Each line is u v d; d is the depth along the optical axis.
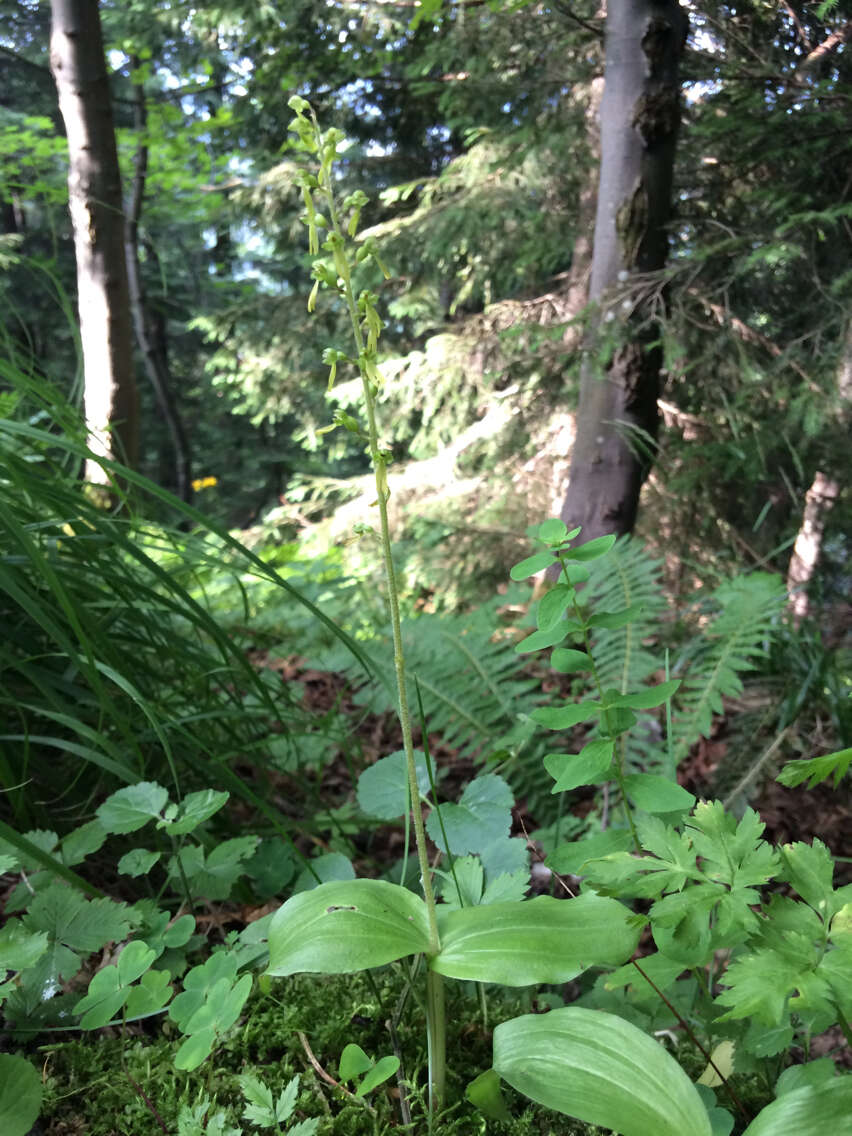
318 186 1.02
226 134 8.55
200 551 1.93
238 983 1.11
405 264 6.91
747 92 4.11
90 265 4.87
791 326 4.84
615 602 2.92
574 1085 0.94
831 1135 0.82
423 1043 1.36
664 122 3.83
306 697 3.28
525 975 0.99
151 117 7.95
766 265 4.59
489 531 5.52
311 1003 1.42
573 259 5.89
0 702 1.64
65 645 1.52
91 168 4.75
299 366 7.69
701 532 5.49
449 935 1.08
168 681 2.11
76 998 1.29
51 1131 1.17
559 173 5.76
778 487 5.54
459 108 5.82
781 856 0.98
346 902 1.10
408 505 6.34
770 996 0.82
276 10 6.47
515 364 5.23
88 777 1.91
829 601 4.79
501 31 5.05
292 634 3.65
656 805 1.09
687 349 4.48
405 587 5.66
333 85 7.36
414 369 6.45
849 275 3.88
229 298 7.95
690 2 4.04
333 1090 1.25
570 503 4.32
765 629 2.93
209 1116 1.18
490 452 6.35
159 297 12.20
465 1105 1.25
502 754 1.72
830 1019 1.00
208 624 1.87
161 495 1.68
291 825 2.08
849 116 3.81
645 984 1.15
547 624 1.15
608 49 3.87
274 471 14.42
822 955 0.86
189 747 1.98
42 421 2.58
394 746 3.03
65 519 1.79
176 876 1.54
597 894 1.05
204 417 14.41
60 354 10.84
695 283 4.58
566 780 1.14
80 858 1.41
